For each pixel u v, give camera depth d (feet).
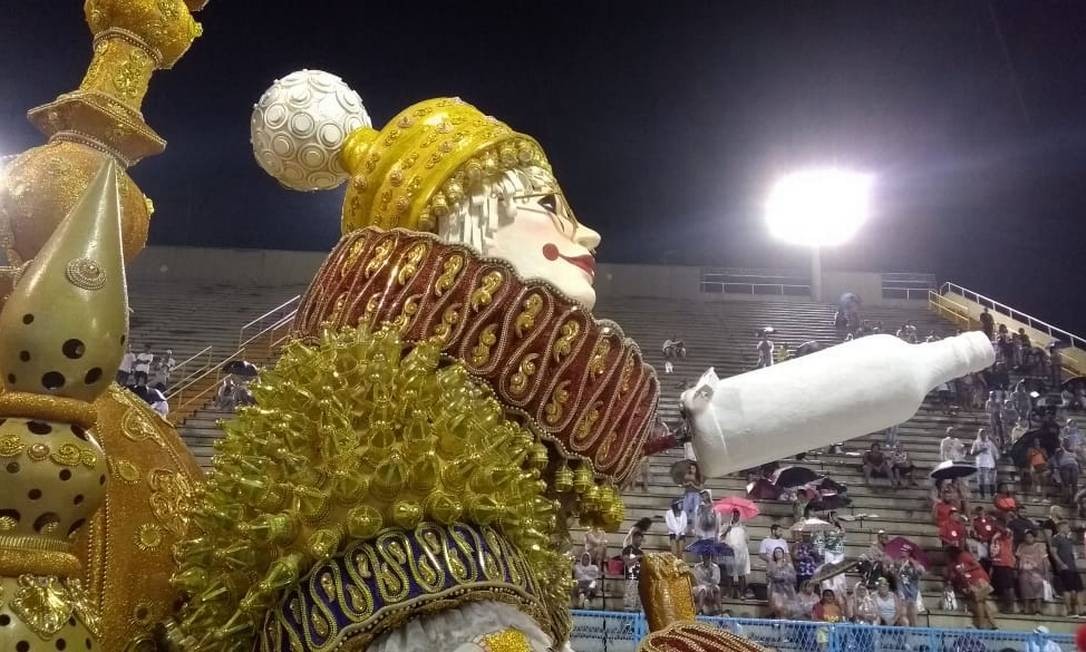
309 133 4.66
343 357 3.33
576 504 4.09
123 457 3.35
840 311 53.72
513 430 3.67
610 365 4.07
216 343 44.55
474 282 3.85
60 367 2.63
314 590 2.88
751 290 59.67
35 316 2.62
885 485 36.04
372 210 4.42
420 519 2.94
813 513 32.07
